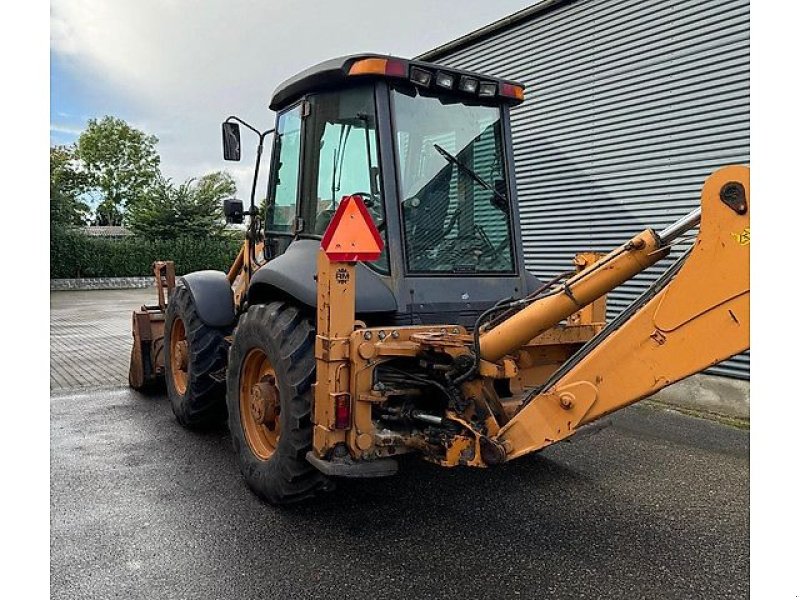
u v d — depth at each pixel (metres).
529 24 7.30
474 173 3.81
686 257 2.67
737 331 2.44
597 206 6.72
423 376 3.25
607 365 2.75
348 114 3.62
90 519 3.41
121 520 3.40
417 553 3.06
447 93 3.71
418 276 3.49
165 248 27.19
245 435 3.81
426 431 3.10
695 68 5.75
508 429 2.99
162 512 3.51
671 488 3.90
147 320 6.24
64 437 4.89
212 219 29.70
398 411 3.29
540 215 7.35
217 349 4.77
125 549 3.08
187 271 27.64
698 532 3.31
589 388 2.79
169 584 2.77
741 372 5.57
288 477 3.34
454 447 2.97
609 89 6.50
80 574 2.85
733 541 3.21
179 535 3.23
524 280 3.96
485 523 3.40
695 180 5.82
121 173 48.19
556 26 6.99
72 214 26.62
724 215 2.43
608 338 2.76
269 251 4.45
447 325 3.39
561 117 7.02
